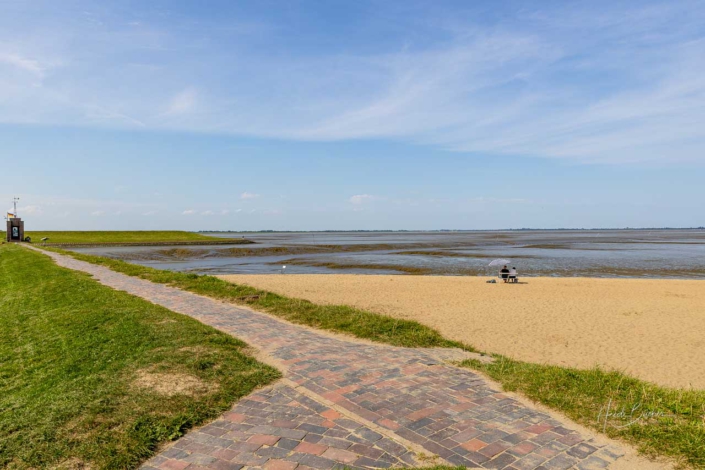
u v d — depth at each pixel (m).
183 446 4.29
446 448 4.14
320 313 10.59
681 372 9.70
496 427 4.57
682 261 42.16
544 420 4.75
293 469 3.82
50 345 7.97
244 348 7.57
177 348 7.18
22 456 4.07
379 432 4.47
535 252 55.94
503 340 12.26
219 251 58.72
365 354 7.39
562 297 20.08
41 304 12.29
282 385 5.83
